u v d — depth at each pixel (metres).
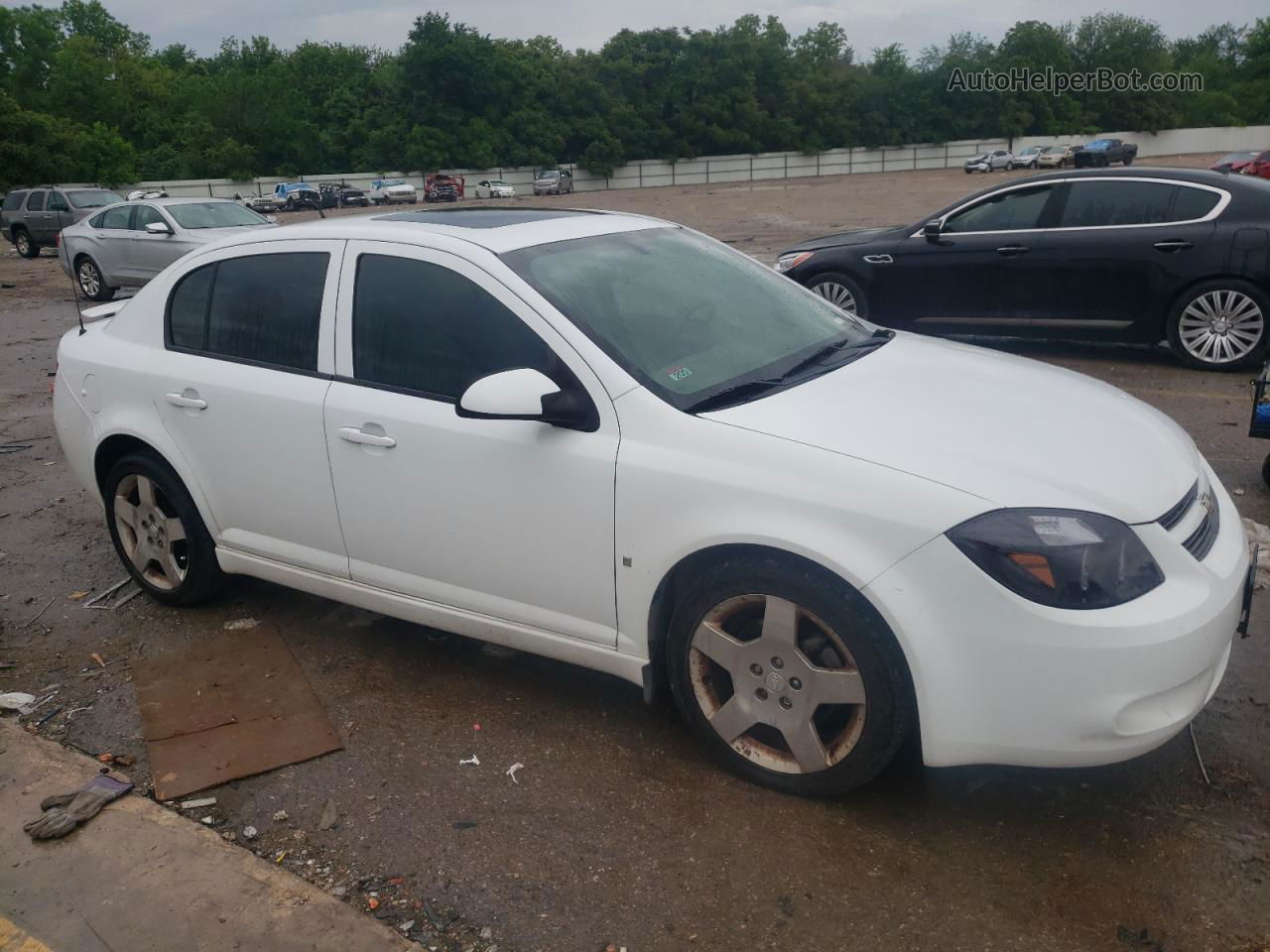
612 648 3.16
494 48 77.12
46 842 2.92
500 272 3.29
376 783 3.15
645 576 2.98
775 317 3.73
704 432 2.89
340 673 3.85
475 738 3.38
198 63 94.06
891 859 2.72
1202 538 2.79
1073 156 62.72
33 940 2.57
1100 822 2.84
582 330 3.14
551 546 3.15
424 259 3.46
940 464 2.70
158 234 14.41
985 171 65.06
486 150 75.75
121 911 2.64
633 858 2.77
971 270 8.88
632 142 81.25
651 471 2.91
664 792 3.04
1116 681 2.48
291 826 2.97
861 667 2.71
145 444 4.29
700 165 82.12
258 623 4.30
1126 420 3.17
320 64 80.62
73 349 4.54
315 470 3.65
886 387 3.23
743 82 82.75
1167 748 3.17
